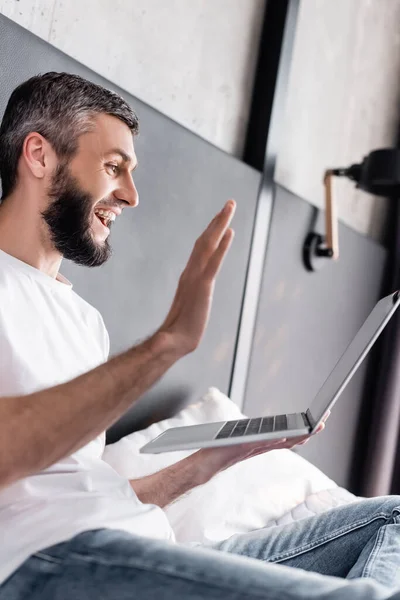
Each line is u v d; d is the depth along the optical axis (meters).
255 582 0.82
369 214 3.20
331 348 2.76
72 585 0.88
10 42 1.42
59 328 1.19
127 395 0.92
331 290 2.71
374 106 3.16
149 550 0.88
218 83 2.18
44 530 0.95
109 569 0.88
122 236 1.72
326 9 2.73
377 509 1.34
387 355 3.04
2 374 1.06
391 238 3.29
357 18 2.96
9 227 1.26
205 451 1.30
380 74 3.18
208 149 1.98
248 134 2.31
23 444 0.86
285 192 2.37
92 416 0.90
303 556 1.34
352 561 1.33
